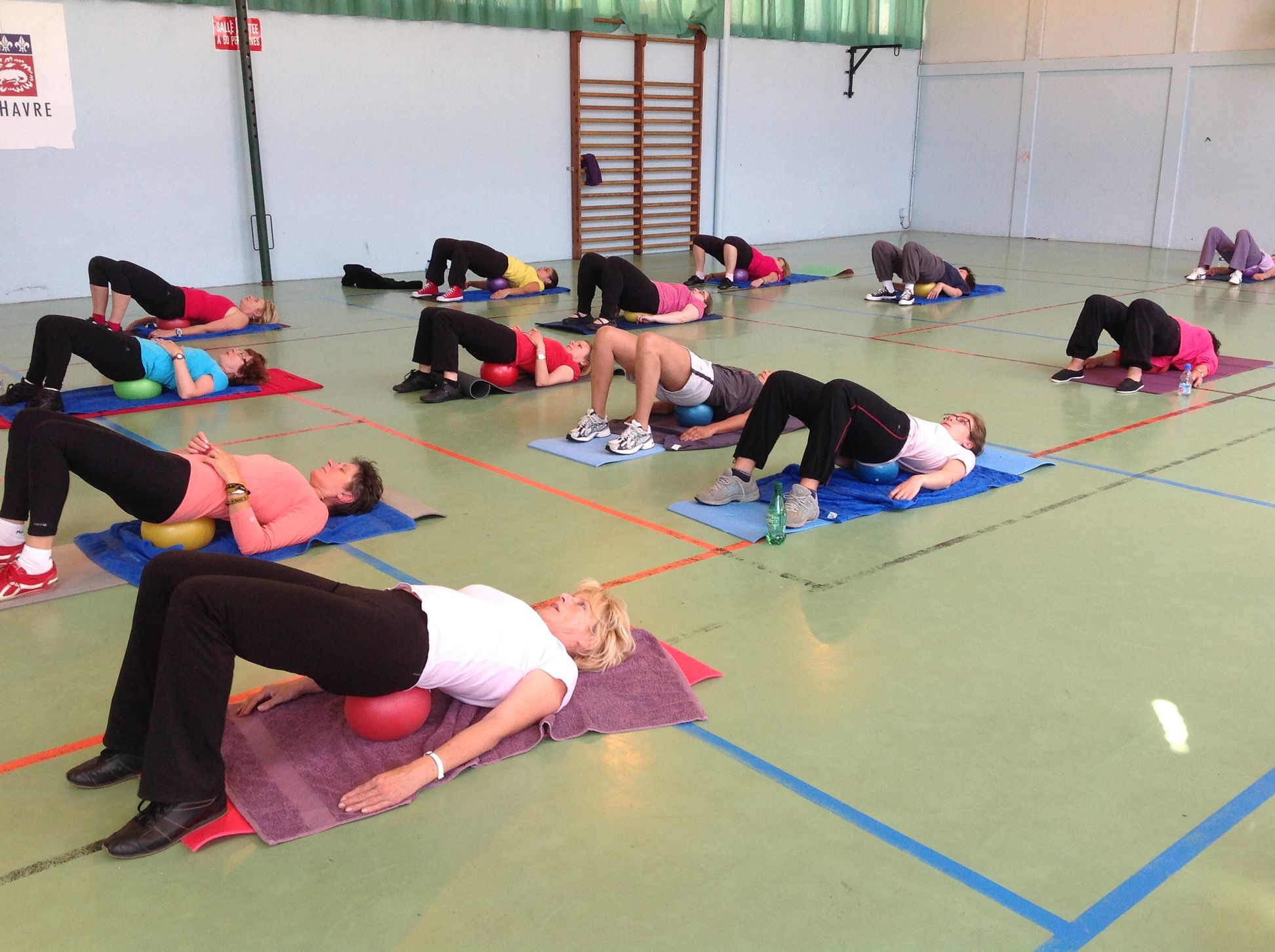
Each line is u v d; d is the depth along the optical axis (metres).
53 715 2.27
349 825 1.90
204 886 1.74
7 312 7.83
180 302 6.89
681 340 6.86
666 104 11.78
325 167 9.53
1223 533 3.42
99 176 8.43
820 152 13.54
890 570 3.10
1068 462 4.21
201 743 1.81
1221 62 11.41
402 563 3.12
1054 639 2.66
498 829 1.89
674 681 2.39
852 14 13.22
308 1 9.03
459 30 9.97
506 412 5.02
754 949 1.60
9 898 1.70
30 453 2.77
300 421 4.83
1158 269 10.53
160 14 8.41
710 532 3.41
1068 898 1.72
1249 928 1.65
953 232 14.48
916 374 5.82
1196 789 2.02
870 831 1.89
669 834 1.88
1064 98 12.92
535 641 2.14
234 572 1.90
